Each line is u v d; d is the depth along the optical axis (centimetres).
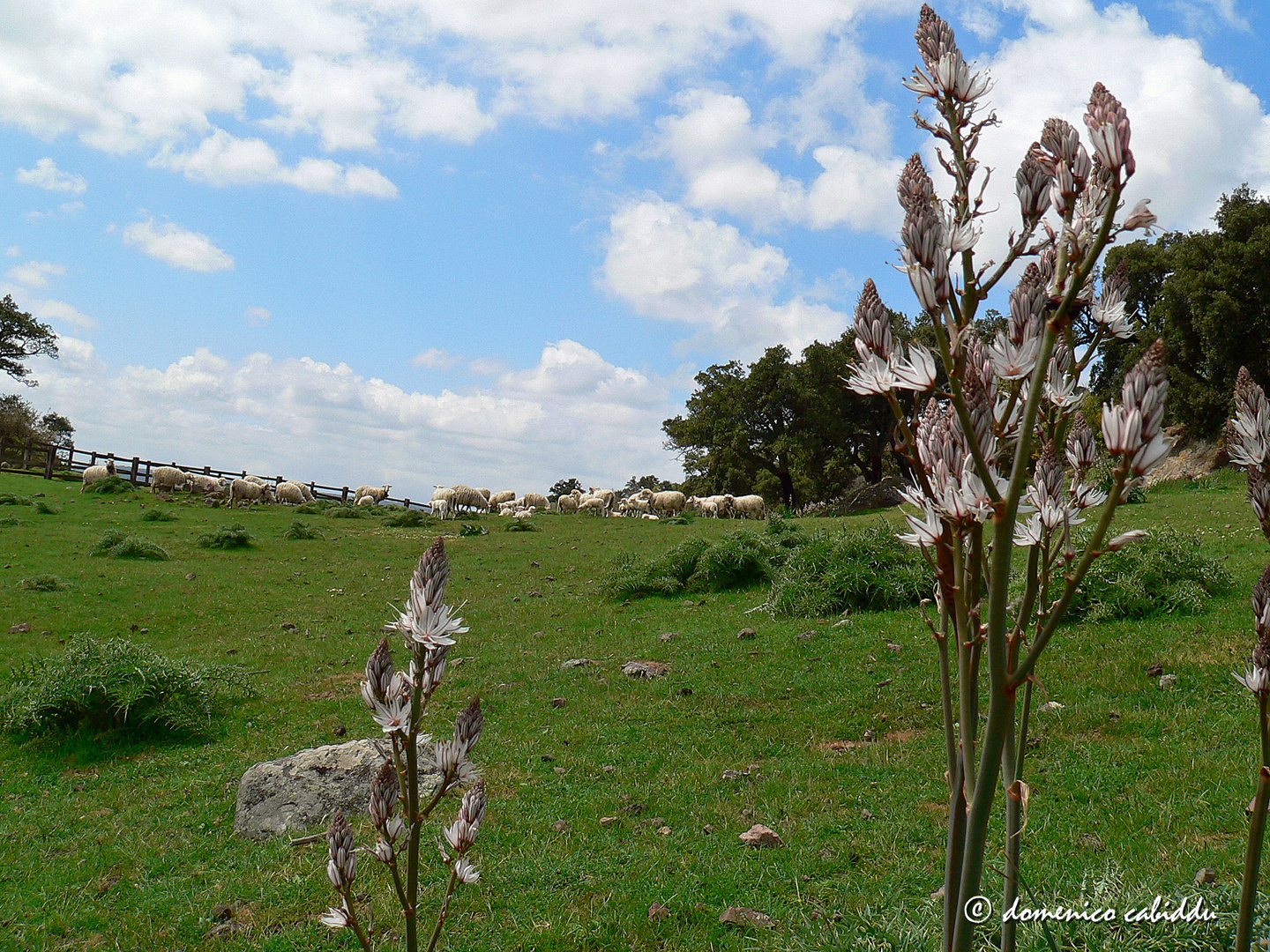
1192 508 2375
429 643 231
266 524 3459
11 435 6169
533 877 668
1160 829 657
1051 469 240
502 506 4531
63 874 741
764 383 5728
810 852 694
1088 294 214
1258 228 3788
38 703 1109
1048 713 948
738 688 1195
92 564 2353
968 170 222
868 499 4559
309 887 678
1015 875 262
